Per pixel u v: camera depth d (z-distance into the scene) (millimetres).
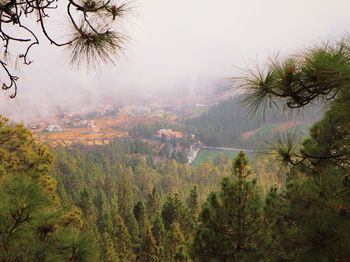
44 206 2379
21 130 11094
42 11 1849
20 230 2197
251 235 8633
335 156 4086
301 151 3623
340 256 3955
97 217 55812
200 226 9547
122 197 59875
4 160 10281
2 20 1841
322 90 2662
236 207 8828
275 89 2646
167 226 43594
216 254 9062
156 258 25250
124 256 30688
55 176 72188
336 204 4145
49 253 2316
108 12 1830
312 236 4117
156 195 61125
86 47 1860
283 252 5758
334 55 2430
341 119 3602
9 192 2262
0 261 2170
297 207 5398
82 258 2426
